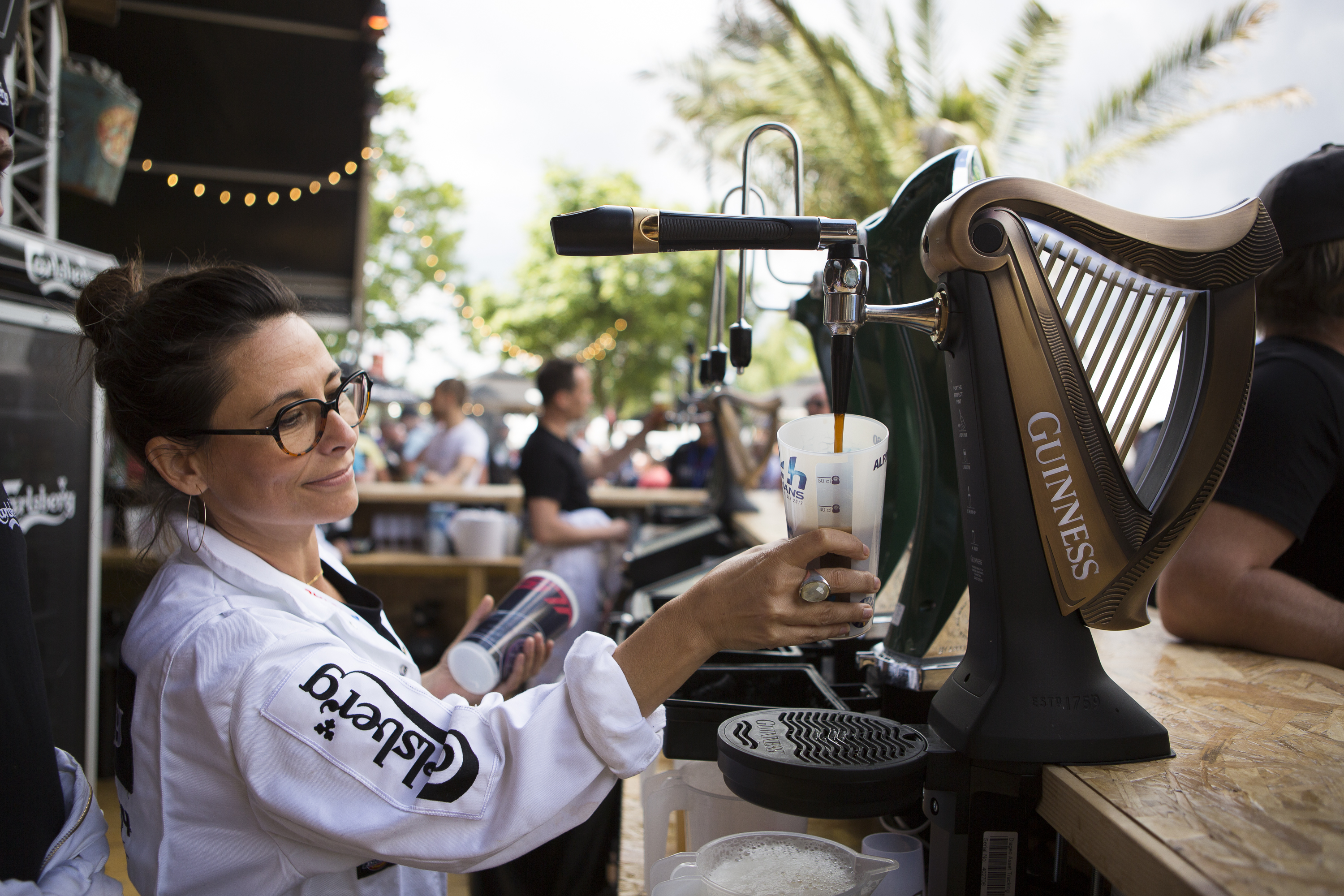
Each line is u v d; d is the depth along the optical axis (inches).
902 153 287.0
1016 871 25.9
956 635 34.4
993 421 25.5
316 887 29.0
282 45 136.0
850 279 25.3
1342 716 29.5
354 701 25.6
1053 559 25.6
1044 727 25.1
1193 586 39.8
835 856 26.5
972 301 25.3
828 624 25.1
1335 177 41.3
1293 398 39.7
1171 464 27.3
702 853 26.2
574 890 34.2
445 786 25.2
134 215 171.0
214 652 26.3
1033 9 290.0
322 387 30.0
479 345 668.7
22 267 70.6
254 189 169.6
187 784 26.6
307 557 35.0
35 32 83.5
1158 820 21.1
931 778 26.0
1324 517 42.2
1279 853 19.3
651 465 323.9
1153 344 26.4
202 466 29.4
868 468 25.0
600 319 625.3
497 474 305.4
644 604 54.1
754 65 328.8
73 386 35.2
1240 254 26.4
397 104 480.1
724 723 28.8
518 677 41.2
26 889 25.0
